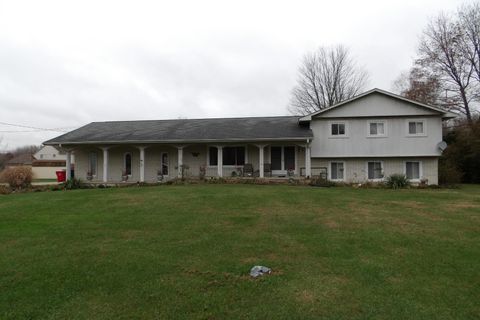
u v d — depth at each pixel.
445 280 5.06
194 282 4.98
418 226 8.34
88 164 22.84
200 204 11.19
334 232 7.77
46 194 15.01
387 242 6.98
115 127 24.47
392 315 4.04
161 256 6.14
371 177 21.03
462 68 30.75
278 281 5.01
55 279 5.15
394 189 16.73
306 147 19.42
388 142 20.58
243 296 4.53
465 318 3.98
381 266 5.61
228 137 19.69
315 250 6.46
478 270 5.46
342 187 17.42
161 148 22.22
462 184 23.20
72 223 8.96
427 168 20.61
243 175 20.22
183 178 19.53
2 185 20.45
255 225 8.44
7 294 4.66
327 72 39.22
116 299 4.47
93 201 12.34
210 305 4.29
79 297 4.55
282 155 21.22
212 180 18.78
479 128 24.98
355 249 6.54
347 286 4.84
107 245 6.90
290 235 7.52
